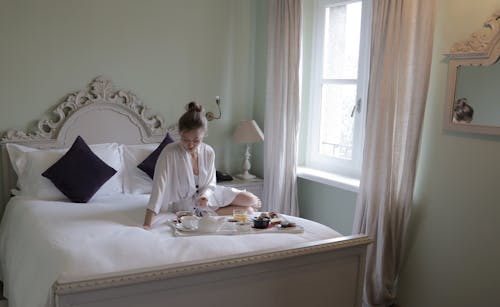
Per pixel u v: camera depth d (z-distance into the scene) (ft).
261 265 6.53
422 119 9.06
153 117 12.83
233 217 8.52
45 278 6.20
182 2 12.98
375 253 9.82
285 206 12.62
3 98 11.04
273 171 12.87
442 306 9.22
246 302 6.58
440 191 9.18
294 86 12.23
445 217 9.11
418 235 9.63
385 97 9.41
